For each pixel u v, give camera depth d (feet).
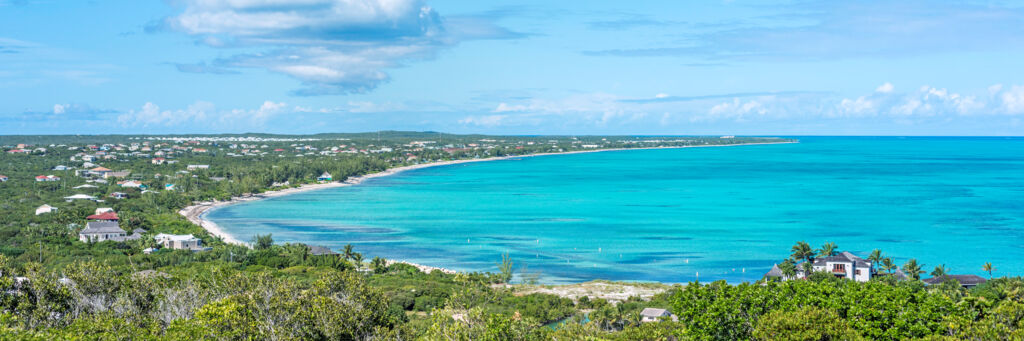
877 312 218.59
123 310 241.35
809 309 215.72
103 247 634.02
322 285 247.91
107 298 252.42
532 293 497.05
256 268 551.18
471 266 629.92
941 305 224.33
